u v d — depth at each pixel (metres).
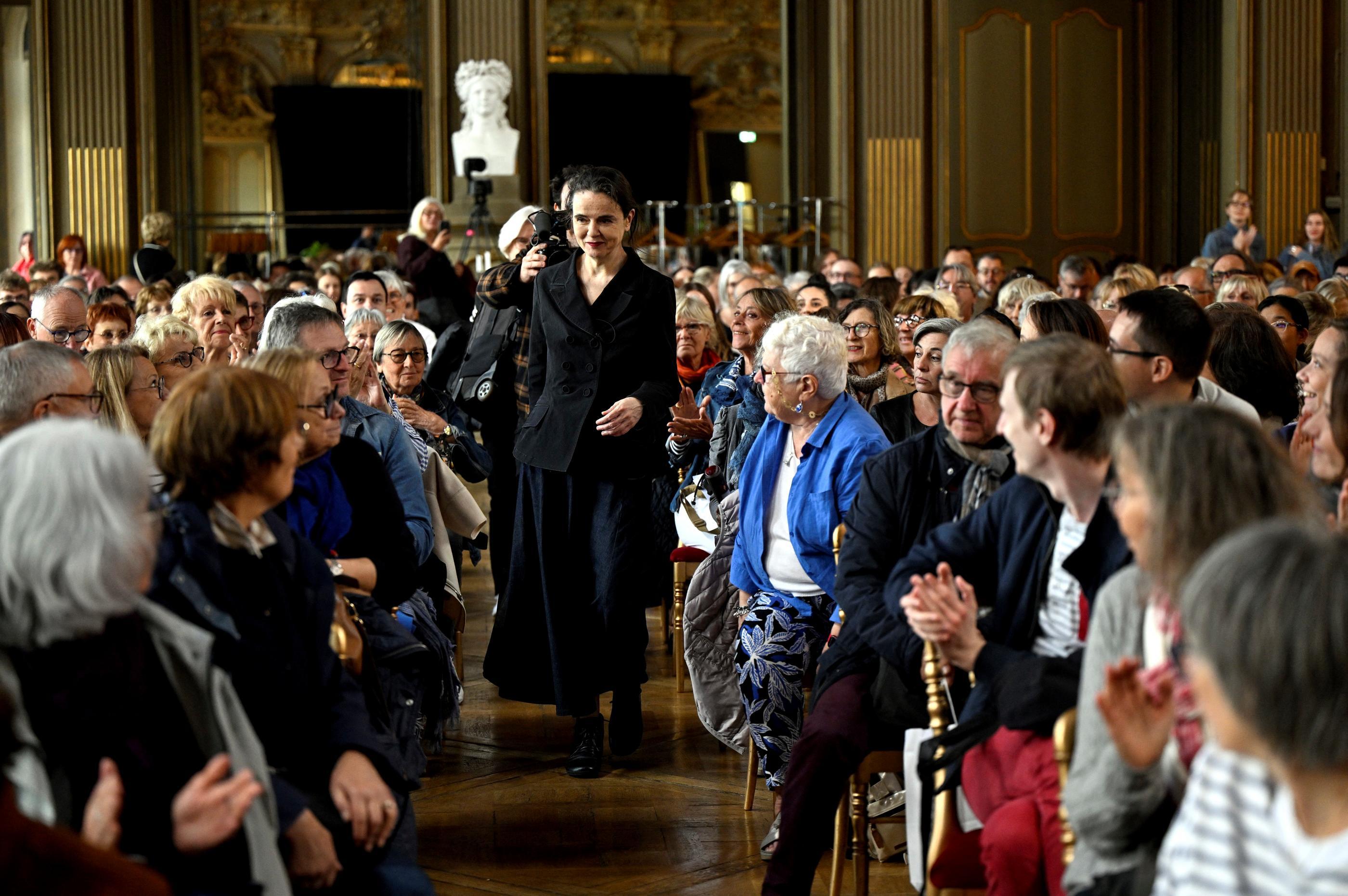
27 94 14.12
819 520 3.68
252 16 26.92
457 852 3.72
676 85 27.23
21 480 2.00
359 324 4.97
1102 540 2.61
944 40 14.17
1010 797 2.60
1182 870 1.67
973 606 2.69
